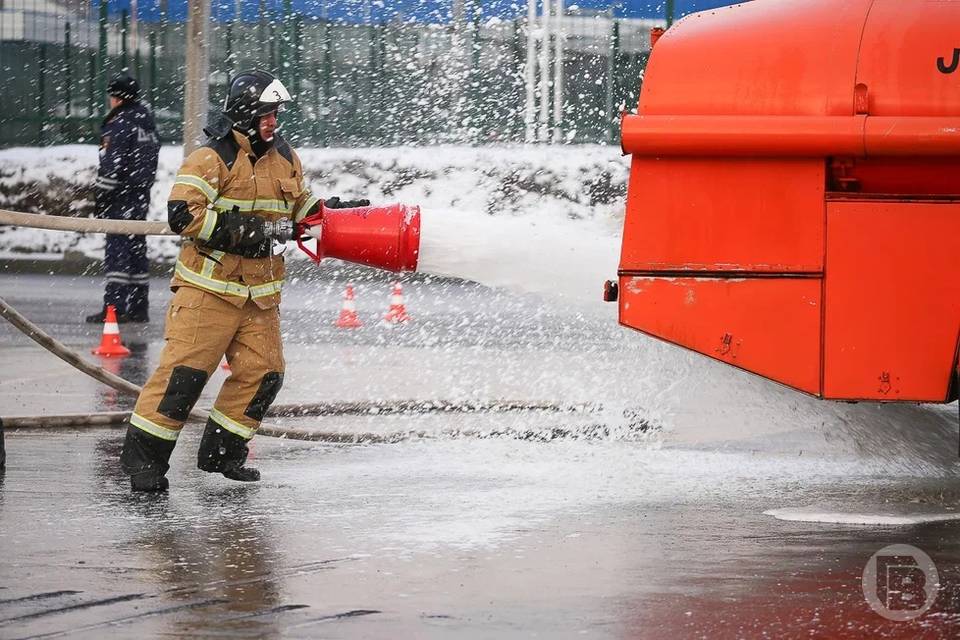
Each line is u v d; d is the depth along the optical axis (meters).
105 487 17.38
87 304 42.62
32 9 60.09
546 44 54.34
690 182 16.33
